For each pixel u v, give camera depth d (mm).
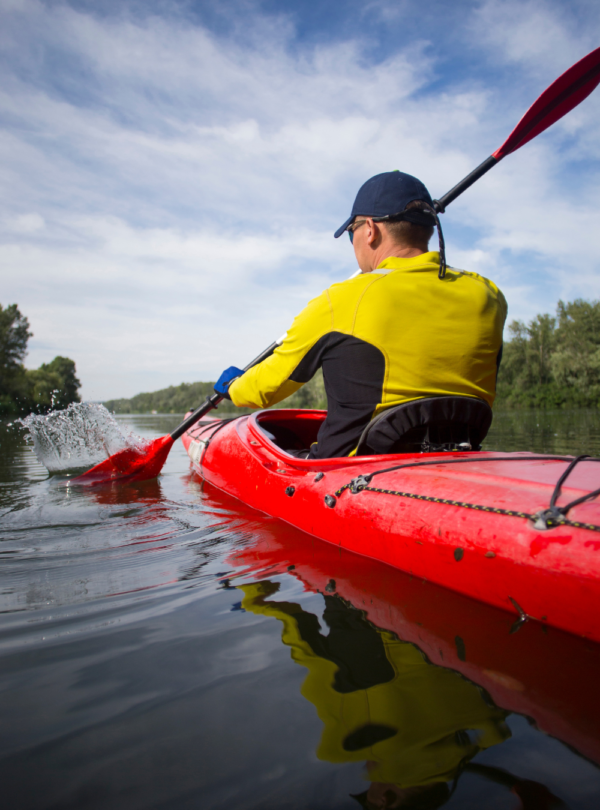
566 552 841
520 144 1959
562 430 6461
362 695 728
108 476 3018
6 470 3525
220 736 644
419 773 573
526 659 805
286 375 1582
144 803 538
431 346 1362
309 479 1642
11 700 733
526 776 561
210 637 929
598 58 1827
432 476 1225
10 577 1301
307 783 563
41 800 544
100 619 1023
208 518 1968
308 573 1254
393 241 1505
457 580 1037
